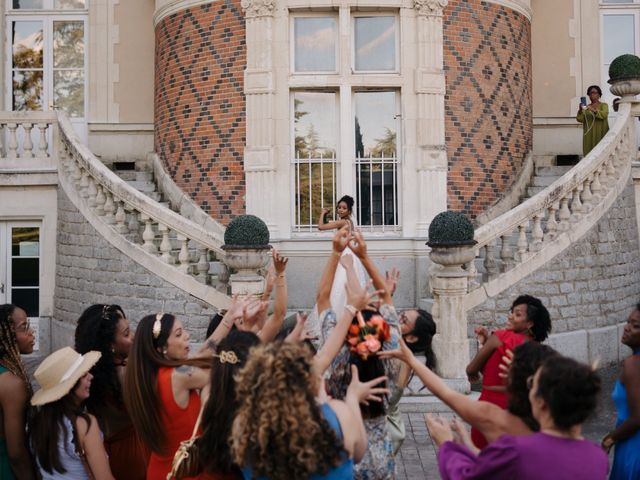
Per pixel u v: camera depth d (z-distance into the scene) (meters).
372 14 11.77
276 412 2.90
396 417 4.68
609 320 11.67
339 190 11.77
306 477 2.92
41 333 13.27
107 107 15.33
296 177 11.81
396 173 11.84
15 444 4.10
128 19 15.38
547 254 10.86
